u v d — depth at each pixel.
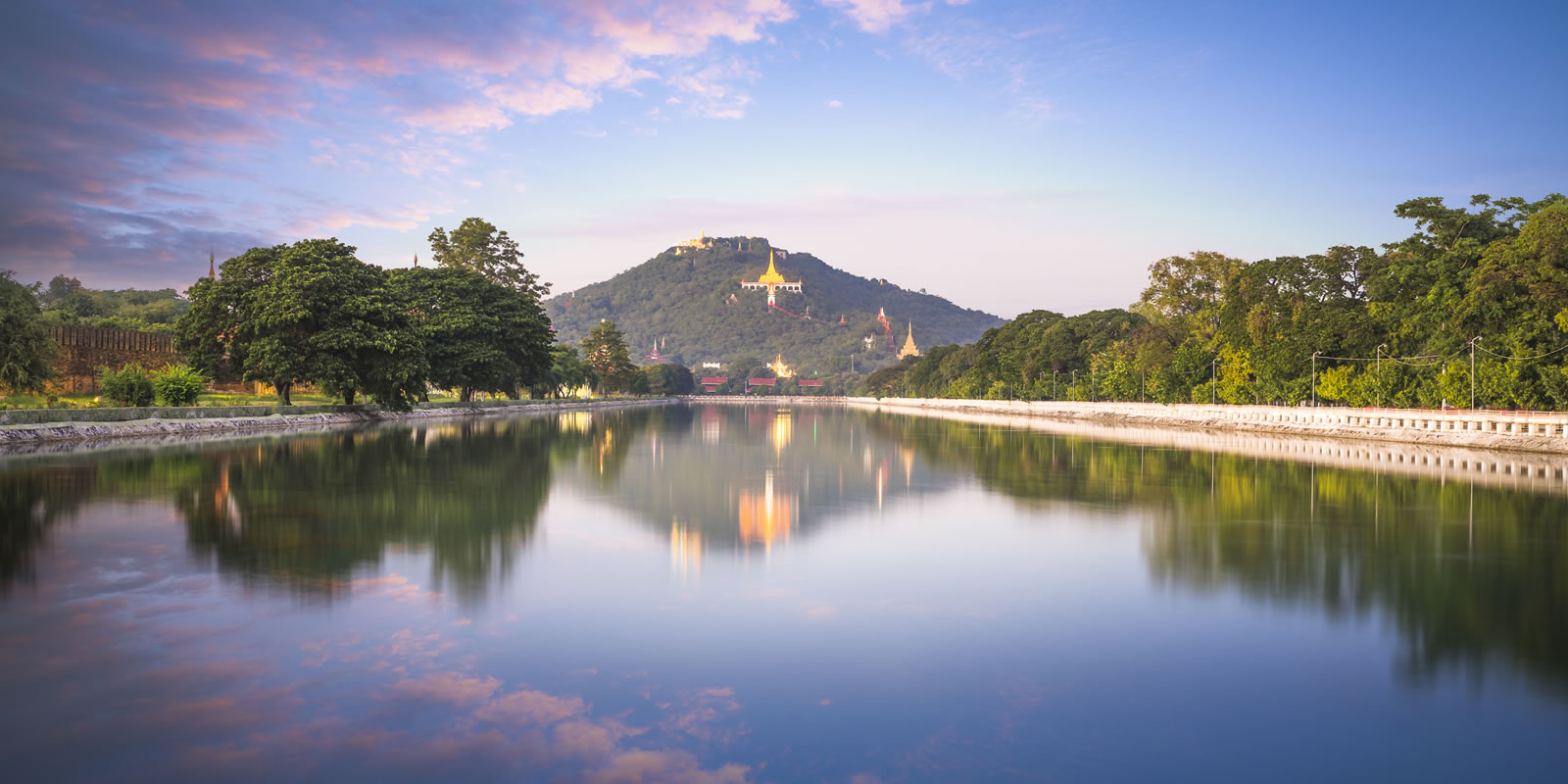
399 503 24.97
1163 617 14.48
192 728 9.70
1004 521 23.98
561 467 36.50
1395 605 15.23
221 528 20.45
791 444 56.19
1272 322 87.19
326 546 18.73
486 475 32.47
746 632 13.44
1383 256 84.62
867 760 9.27
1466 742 9.92
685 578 16.70
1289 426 72.19
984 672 11.88
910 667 12.02
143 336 75.06
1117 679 11.68
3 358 42.75
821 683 11.40
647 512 24.78
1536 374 56.22
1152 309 119.38
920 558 18.98
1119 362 117.56
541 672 11.57
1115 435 68.94
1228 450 51.75
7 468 31.25
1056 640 13.27
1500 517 24.59
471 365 87.19
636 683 11.28
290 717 10.02
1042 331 152.62
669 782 8.73
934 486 32.25
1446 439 54.78
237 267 64.94
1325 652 12.80
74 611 13.70
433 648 12.38
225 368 80.00
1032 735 9.97
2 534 19.34
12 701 10.34
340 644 12.44
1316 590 16.23
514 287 108.56
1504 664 12.28
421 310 88.25
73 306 125.75
